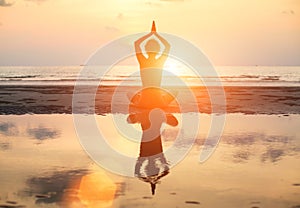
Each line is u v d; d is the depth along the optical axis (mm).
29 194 7625
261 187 8141
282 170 9500
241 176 8977
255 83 48438
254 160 10516
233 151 11648
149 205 7078
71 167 9742
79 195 7594
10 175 8961
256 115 19750
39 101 25453
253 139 13508
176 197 7527
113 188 8078
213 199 7391
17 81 51781
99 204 7113
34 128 15578
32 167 9672
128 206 7043
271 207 6973
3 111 20609
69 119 17906
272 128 15758
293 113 20578
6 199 7336
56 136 13938
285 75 78500
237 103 25203
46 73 89562
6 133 14492
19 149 11828
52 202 7191
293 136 14070
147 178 8820
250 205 7078
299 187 8148
